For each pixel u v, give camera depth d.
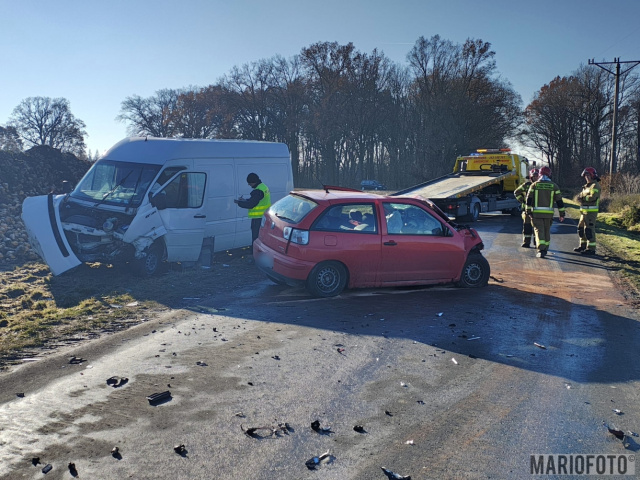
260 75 67.06
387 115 65.81
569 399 4.72
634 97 68.19
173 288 8.70
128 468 3.44
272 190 12.35
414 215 8.60
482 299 8.28
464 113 57.88
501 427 4.16
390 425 4.14
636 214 20.97
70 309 7.28
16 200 16.30
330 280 8.10
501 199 23.39
